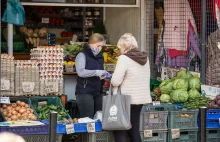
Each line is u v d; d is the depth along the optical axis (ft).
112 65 59.52
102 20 72.18
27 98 48.75
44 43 67.26
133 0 63.21
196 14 56.70
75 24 73.92
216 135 48.21
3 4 66.54
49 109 47.50
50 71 50.57
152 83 57.26
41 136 41.19
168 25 57.72
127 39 40.86
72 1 62.80
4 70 48.83
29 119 44.39
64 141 51.70
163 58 58.44
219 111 48.03
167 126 45.93
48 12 73.20
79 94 45.50
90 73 44.47
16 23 52.65
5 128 39.75
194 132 46.73
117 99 40.57
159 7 61.31
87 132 42.88
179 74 54.03
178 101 49.96
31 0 61.82
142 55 40.93
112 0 63.57
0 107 45.52
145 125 44.93
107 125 40.78
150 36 62.54
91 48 45.19
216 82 54.34
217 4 54.08
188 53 57.00
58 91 50.93
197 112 46.68
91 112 45.65
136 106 41.24
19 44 65.67
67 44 67.36
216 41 54.19
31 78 49.96
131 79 40.73
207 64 54.75
